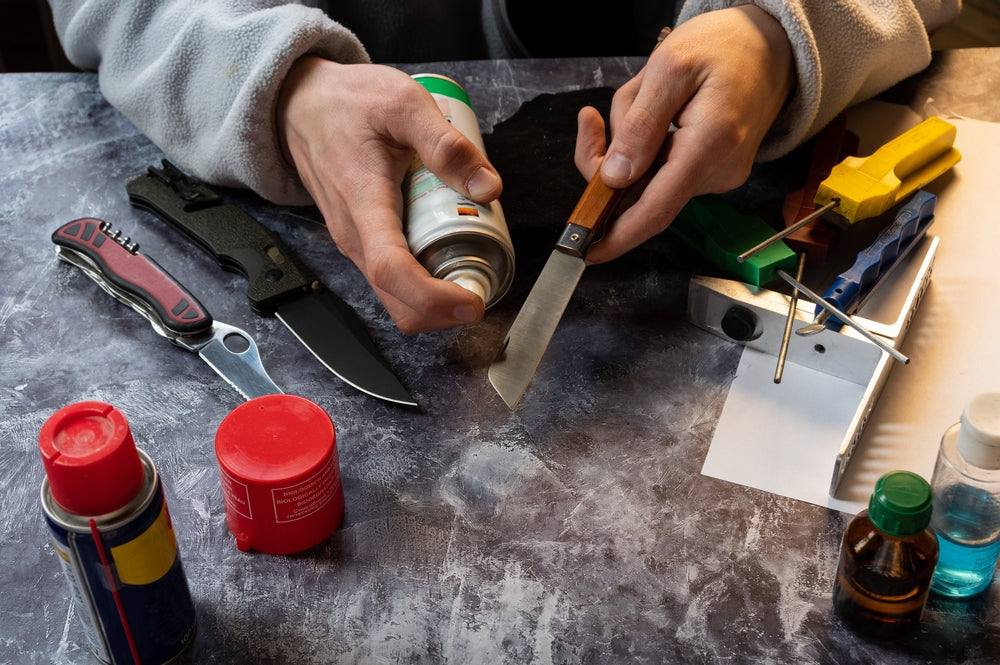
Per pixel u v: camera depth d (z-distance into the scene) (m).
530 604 0.68
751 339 0.85
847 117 1.09
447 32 1.35
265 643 0.66
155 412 0.80
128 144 1.08
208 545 0.71
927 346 0.85
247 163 0.95
